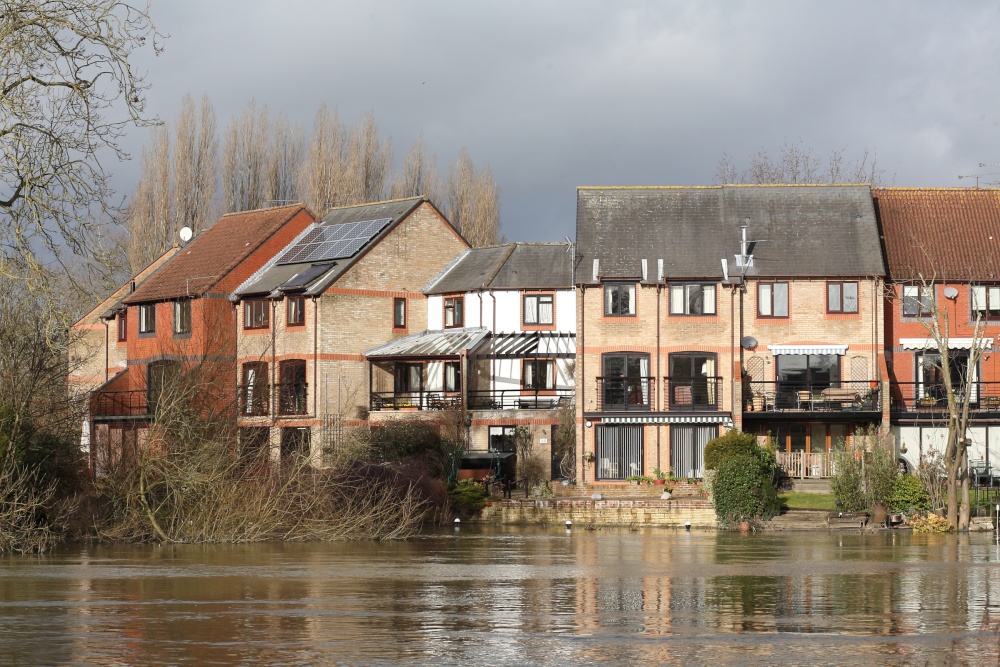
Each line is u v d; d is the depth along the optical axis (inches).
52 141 1312.7
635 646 976.9
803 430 2500.0
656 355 2500.0
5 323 1841.8
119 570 1461.6
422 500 2171.5
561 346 2625.5
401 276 2753.4
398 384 2743.6
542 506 2246.6
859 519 2144.4
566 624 1073.5
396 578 1380.4
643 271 2508.6
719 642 994.1
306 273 2728.8
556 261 2704.2
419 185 3912.4
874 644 989.2
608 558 1608.0
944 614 1129.4
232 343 2797.7
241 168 3764.8
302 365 2672.2
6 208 1321.4
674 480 2416.3
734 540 1916.8
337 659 927.7
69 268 1406.3
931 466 2176.4
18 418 1699.1
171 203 3725.4
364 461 2181.3
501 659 928.9
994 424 2432.3
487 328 2667.3
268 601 1203.2
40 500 1680.6
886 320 2529.5
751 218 2576.3
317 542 1851.6
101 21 1304.1
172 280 2920.8
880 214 2647.6
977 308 2289.6
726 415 2453.2
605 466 2488.9
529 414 2544.3
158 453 1829.5
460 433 2486.5
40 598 1222.9
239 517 1827.0
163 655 940.6
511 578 1386.6
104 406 2815.0
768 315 2501.2
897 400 2509.8
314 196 3693.4
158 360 2864.2
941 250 2571.4
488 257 2775.6
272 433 2637.8
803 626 1066.7
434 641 994.1
